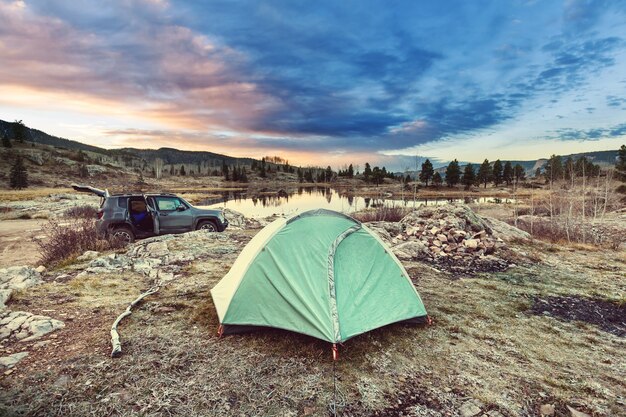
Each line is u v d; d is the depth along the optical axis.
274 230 5.23
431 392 3.58
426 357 4.30
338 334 4.09
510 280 7.85
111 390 3.46
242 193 77.62
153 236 12.24
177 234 12.20
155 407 3.23
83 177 91.94
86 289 6.56
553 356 4.42
